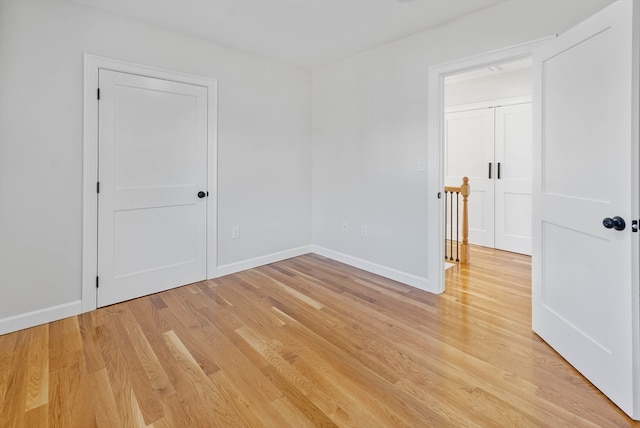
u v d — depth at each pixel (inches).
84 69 97.0
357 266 145.9
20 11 86.6
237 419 57.6
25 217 89.9
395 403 61.4
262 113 143.6
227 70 130.3
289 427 55.8
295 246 162.7
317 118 161.8
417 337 85.5
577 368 70.2
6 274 87.6
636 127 55.4
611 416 57.7
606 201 61.6
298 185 161.3
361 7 99.3
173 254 120.0
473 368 72.0
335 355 77.4
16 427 55.4
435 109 112.3
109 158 103.3
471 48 102.1
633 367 56.4
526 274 135.9
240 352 78.6
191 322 94.1
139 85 108.2
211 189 128.8
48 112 91.8
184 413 58.9
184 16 105.0
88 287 100.8
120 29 103.7
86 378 68.4
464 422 56.7
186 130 120.3
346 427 55.7
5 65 85.1
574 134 70.2
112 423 56.5
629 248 56.7
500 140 172.1
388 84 127.5
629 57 55.7
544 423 56.3
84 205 99.1
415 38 117.3
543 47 80.2
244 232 141.1
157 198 114.5
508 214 172.1
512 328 90.0
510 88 166.6
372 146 135.4
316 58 144.6
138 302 108.3
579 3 81.4
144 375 69.6
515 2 92.0
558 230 76.5
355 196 144.6
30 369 71.4
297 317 97.3
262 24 111.0
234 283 126.1
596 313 64.9
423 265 119.3
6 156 86.4
